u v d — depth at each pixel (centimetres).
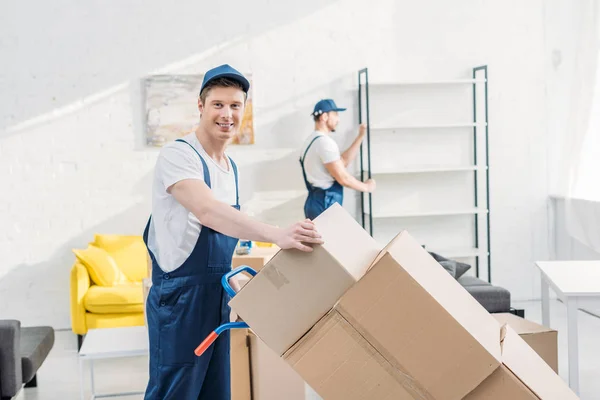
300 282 186
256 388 340
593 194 601
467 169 623
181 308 223
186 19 609
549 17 650
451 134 645
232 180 237
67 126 603
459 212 623
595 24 589
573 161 612
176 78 605
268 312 188
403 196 642
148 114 605
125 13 603
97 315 535
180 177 217
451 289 200
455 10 640
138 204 612
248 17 616
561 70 652
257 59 618
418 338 178
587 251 609
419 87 636
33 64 597
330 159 561
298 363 185
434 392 179
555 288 356
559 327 554
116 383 452
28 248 604
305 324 186
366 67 615
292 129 624
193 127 610
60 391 438
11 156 599
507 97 650
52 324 608
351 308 179
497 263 660
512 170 657
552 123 657
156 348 227
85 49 601
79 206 607
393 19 632
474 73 640
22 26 594
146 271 580
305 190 626
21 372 387
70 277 554
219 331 198
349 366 182
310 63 624
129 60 605
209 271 225
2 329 376
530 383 184
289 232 186
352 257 192
